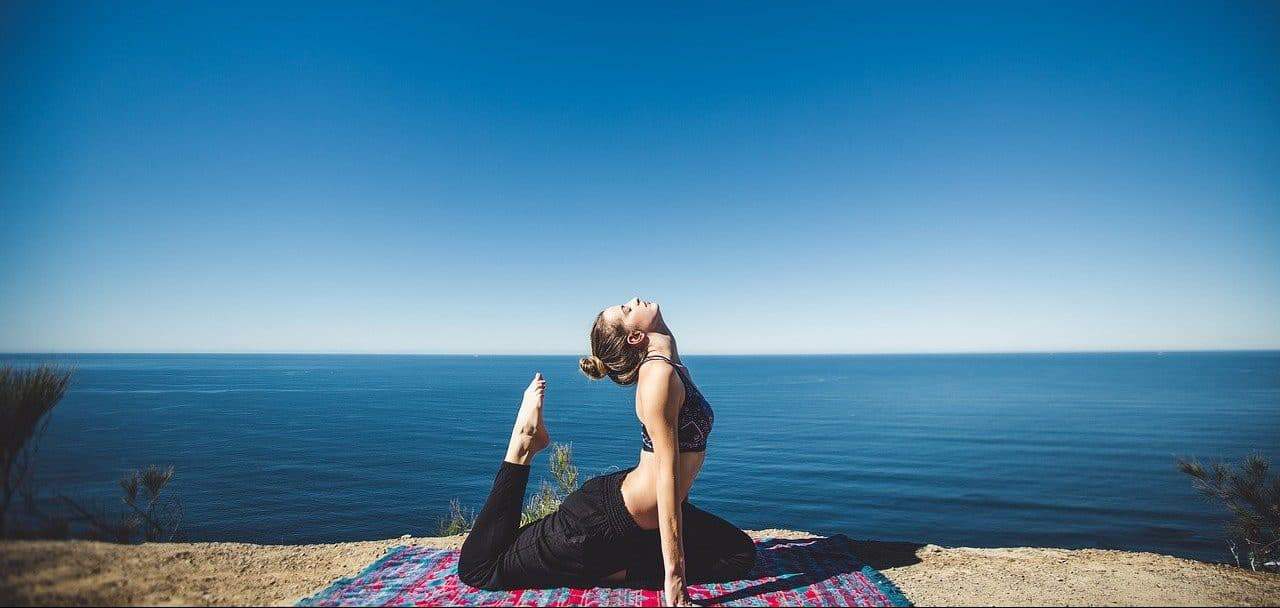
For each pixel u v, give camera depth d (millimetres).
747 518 30484
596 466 36062
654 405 2584
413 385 161500
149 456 39188
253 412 81312
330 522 26828
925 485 38500
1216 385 130375
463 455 48562
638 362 2826
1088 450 51469
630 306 2891
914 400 109750
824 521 29812
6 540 2564
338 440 56281
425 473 40250
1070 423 71188
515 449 2887
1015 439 59438
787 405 101250
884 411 90062
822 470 43906
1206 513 29953
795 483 39125
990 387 143125
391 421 74750
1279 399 92312
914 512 31578
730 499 34688
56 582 2516
